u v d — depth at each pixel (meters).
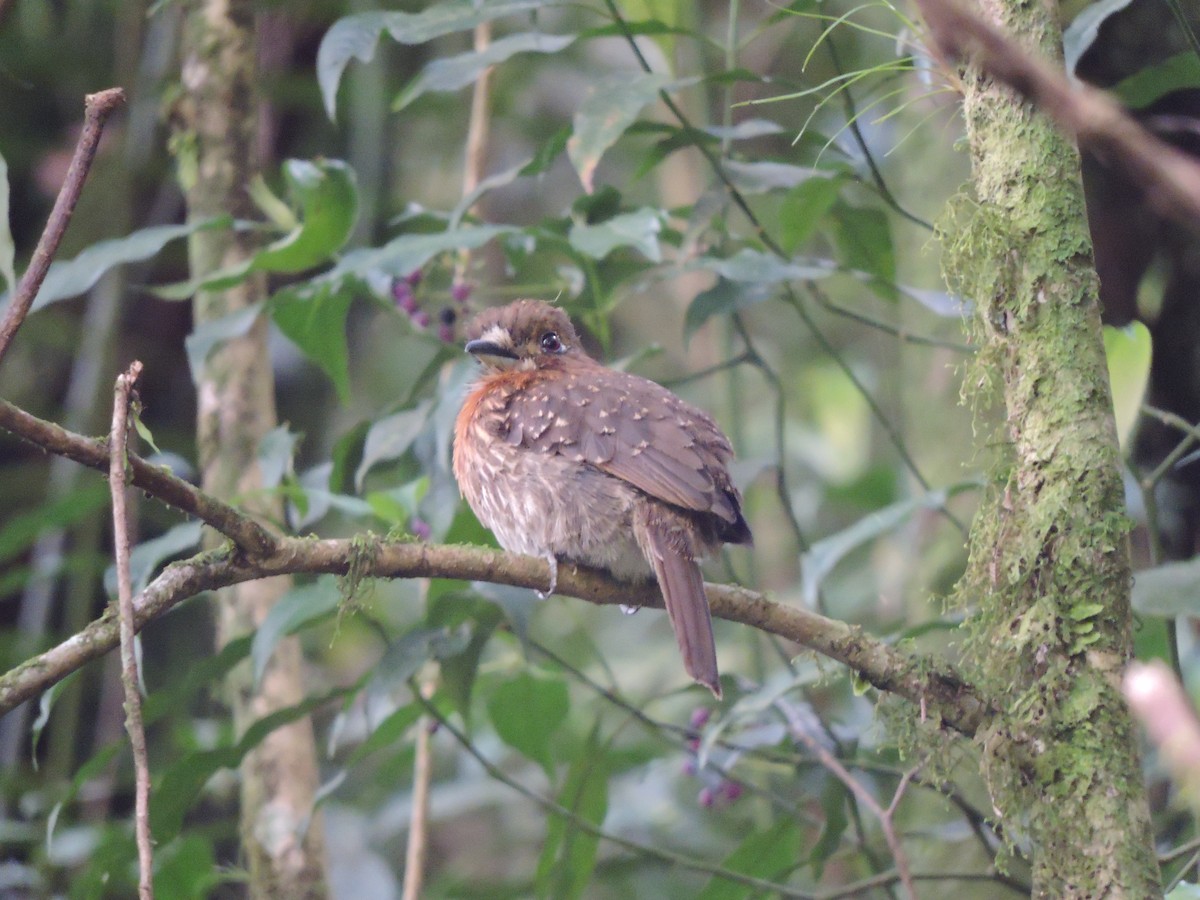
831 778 9.08
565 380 9.26
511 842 14.87
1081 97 2.85
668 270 9.38
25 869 10.94
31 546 13.51
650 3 9.83
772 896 9.30
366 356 16.50
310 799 10.43
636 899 12.76
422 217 10.27
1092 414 6.07
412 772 14.67
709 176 11.55
